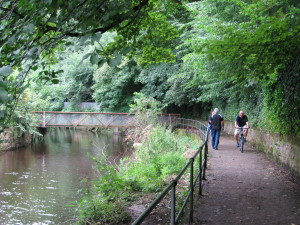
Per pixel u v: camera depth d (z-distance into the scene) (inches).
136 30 263.9
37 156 783.7
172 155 437.4
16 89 142.1
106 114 1002.1
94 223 247.6
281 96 408.5
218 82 614.2
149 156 499.5
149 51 336.2
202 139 658.2
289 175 360.8
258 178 348.5
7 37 148.0
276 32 251.6
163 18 309.6
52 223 345.4
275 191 296.2
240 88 645.9
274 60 300.2
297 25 234.4
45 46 170.4
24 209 395.2
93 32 145.1
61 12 166.2
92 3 164.7
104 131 1492.4
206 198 276.1
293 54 299.9
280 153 418.6
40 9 149.9
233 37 256.1
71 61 1462.8
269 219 224.1
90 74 1430.9
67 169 633.0
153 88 1136.8
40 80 162.6
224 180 340.8
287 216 229.6
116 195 297.0
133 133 906.1
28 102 743.7
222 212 239.9
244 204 258.7
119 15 199.8
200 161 287.6
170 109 1312.7
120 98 1294.3
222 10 524.7
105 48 257.8
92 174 583.2
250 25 282.0
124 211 260.5
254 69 322.0
